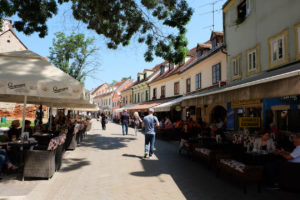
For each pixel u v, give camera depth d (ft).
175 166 20.93
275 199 12.93
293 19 24.06
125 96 138.51
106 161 22.44
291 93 11.51
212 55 43.96
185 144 25.82
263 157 15.80
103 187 14.66
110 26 33.78
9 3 25.68
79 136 35.55
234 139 22.54
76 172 18.02
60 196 12.84
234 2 37.52
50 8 28.40
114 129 71.15
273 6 27.53
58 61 71.92
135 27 33.35
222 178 17.16
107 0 29.48
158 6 32.99
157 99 83.51
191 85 57.06
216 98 21.06
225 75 40.52
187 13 30.81
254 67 31.83
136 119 51.16
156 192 13.93
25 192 13.15
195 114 54.44
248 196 13.41
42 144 22.98
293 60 23.91
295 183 11.69
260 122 29.60
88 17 33.01
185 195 13.48
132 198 12.88
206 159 19.84
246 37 33.68
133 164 21.43
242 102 34.81
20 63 16.49
